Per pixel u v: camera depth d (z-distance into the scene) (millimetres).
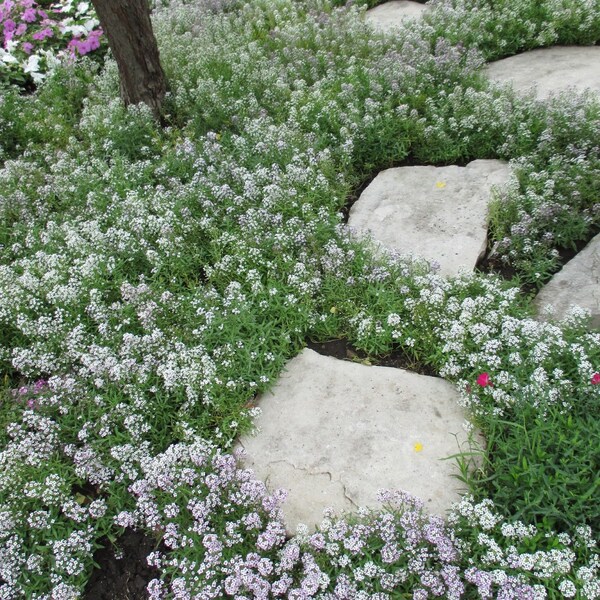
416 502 1024
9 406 1271
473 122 1844
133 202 1625
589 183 1608
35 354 1333
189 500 1068
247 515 1034
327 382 1283
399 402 1228
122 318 1392
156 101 2125
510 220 1559
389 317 1307
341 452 1159
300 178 1665
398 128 1889
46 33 2615
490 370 1195
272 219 1571
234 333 1313
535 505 992
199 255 1531
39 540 1092
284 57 2377
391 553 967
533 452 1043
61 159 1882
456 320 1310
